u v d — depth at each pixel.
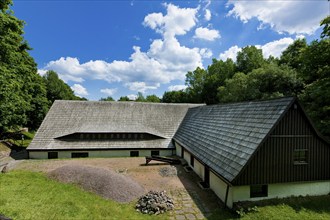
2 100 16.52
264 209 8.98
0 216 6.00
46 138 21.09
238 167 9.48
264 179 9.61
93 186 11.62
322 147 10.52
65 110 24.59
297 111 10.05
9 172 14.86
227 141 12.20
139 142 22.36
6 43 17.03
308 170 10.31
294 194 10.31
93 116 24.44
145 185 13.02
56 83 51.59
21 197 9.72
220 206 10.09
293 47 35.97
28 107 26.12
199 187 12.70
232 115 14.04
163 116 26.36
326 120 17.62
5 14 16.78
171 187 12.67
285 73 27.11
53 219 7.88
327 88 15.97
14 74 18.52
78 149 20.70
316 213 8.88
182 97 62.62
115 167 17.23
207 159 12.59
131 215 8.96
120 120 24.50
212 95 52.59
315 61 17.12
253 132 10.49
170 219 8.80
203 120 18.81
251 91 29.80
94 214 8.66
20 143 28.30
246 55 46.69
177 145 21.89
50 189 11.09
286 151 9.96
